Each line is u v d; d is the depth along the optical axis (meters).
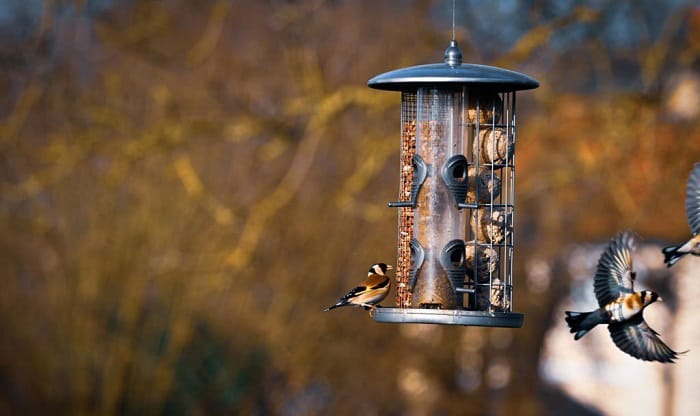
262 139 19.38
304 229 19.27
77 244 19.41
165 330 19.84
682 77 18.64
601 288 8.02
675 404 27.08
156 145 17.88
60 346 19.77
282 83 19.25
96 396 19.97
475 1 19.75
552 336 26.64
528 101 20.94
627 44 18.59
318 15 19.39
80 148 18.19
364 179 17.89
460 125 9.24
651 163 18.28
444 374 21.45
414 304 9.23
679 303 23.80
